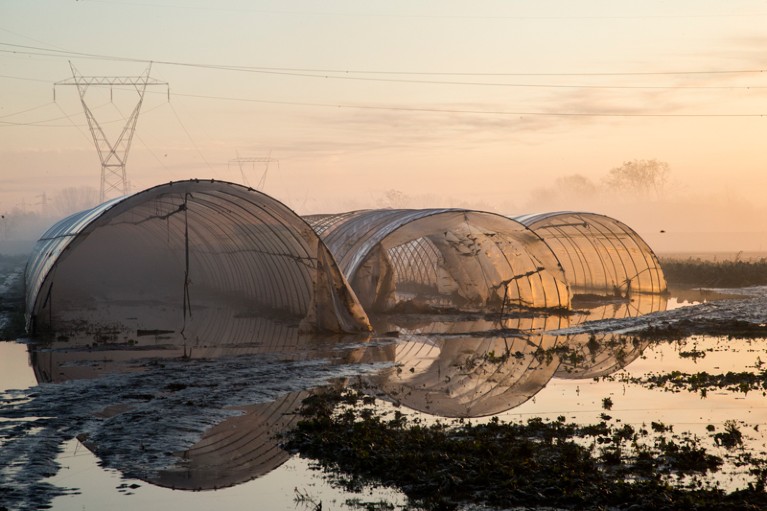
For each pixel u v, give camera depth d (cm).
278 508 1112
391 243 3653
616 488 1131
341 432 1477
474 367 2220
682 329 3030
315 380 2003
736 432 1459
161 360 2292
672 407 1716
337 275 2961
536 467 1241
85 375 2053
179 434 1485
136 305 4356
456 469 1230
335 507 1113
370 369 2167
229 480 1236
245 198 2833
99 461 1322
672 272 6178
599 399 1809
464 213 3372
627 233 4547
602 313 3688
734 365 2236
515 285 3903
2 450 1367
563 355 2434
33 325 2812
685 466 1267
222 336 2866
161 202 3844
